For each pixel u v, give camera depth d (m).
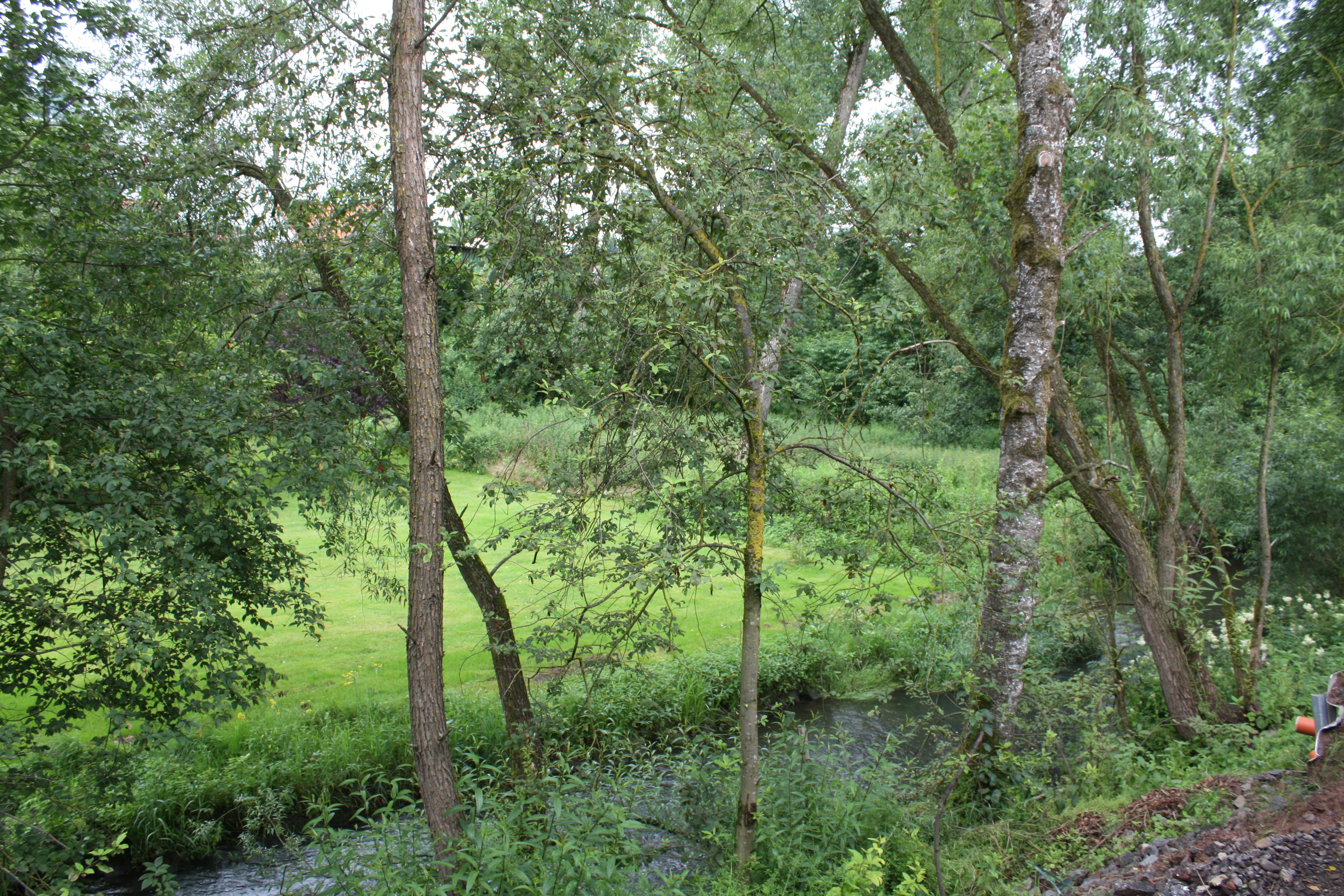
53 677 6.32
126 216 7.08
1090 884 4.61
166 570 6.21
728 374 5.83
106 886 6.80
